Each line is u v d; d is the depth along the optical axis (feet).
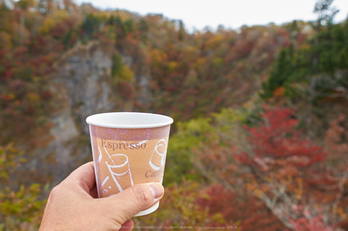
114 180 2.19
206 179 31.37
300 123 35.83
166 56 132.26
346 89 35.70
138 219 6.61
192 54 133.39
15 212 6.00
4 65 93.25
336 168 18.44
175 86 124.77
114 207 2.14
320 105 39.40
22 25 109.60
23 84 92.22
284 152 18.45
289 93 40.22
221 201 16.98
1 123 82.17
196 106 109.91
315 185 17.52
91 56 107.55
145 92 122.31
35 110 88.63
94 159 2.30
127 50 121.39
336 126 26.23
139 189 2.17
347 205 14.66
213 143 28.60
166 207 6.82
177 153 43.78
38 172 77.20
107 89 109.50
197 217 7.12
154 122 2.67
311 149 18.35
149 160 2.18
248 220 15.30
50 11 124.67
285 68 45.39
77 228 2.14
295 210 12.29
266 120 24.04
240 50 119.96
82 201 2.29
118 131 2.04
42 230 2.20
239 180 20.65
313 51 40.98
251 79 100.53
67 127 93.15
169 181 39.09
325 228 11.02
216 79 119.03
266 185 15.83
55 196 2.39
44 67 100.48
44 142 83.05
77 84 103.71
